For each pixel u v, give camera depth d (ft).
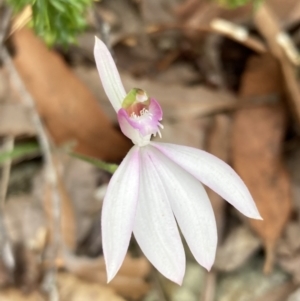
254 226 0.46
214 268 0.46
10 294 0.44
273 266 0.46
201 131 0.50
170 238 0.30
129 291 0.45
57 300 0.42
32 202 0.49
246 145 0.48
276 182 0.47
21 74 0.48
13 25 0.49
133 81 0.51
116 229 0.29
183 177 0.31
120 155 0.48
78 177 0.48
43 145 0.45
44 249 0.46
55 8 0.39
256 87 0.51
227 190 0.30
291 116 0.51
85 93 0.48
